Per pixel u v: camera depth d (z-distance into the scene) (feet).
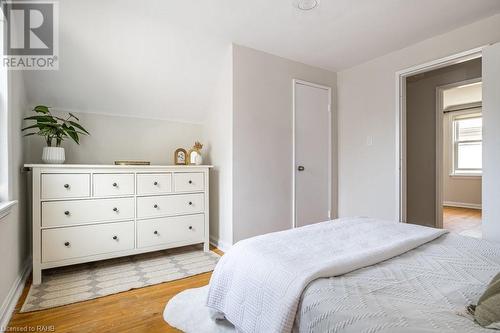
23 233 7.15
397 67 9.68
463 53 8.05
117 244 7.75
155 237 8.35
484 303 2.34
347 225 5.49
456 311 2.50
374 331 2.21
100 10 6.98
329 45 9.24
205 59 9.11
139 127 9.91
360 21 7.75
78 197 7.21
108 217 7.62
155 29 7.83
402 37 8.72
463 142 19.80
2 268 4.98
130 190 7.95
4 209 4.72
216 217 9.94
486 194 7.34
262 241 4.48
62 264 6.98
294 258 3.68
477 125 19.15
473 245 4.41
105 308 5.56
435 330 2.13
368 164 10.59
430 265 3.59
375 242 4.43
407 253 4.09
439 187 12.17
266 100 9.68
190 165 9.24
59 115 8.59
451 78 11.74
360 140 10.89
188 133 10.87
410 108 13.20
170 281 6.86
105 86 8.63
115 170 7.72
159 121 10.28
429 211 12.49
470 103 19.08
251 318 3.36
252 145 9.34
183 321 5.03
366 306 2.54
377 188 10.27
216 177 9.98
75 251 7.16
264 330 3.09
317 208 10.99
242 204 9.12
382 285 3.00
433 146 12.35
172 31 8.02
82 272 7.38
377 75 10.30
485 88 7.38
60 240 6.97
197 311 5.36
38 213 6.70
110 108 9.26
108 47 7.77
